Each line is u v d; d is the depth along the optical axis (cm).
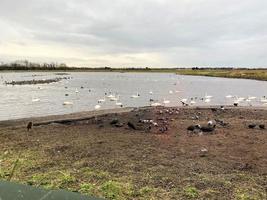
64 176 795
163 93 4578
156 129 1396
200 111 2033
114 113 1914
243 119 1734
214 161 935
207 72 17038
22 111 2534
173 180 780
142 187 735
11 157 970
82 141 1179
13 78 9169
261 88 5897
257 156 986
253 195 694
